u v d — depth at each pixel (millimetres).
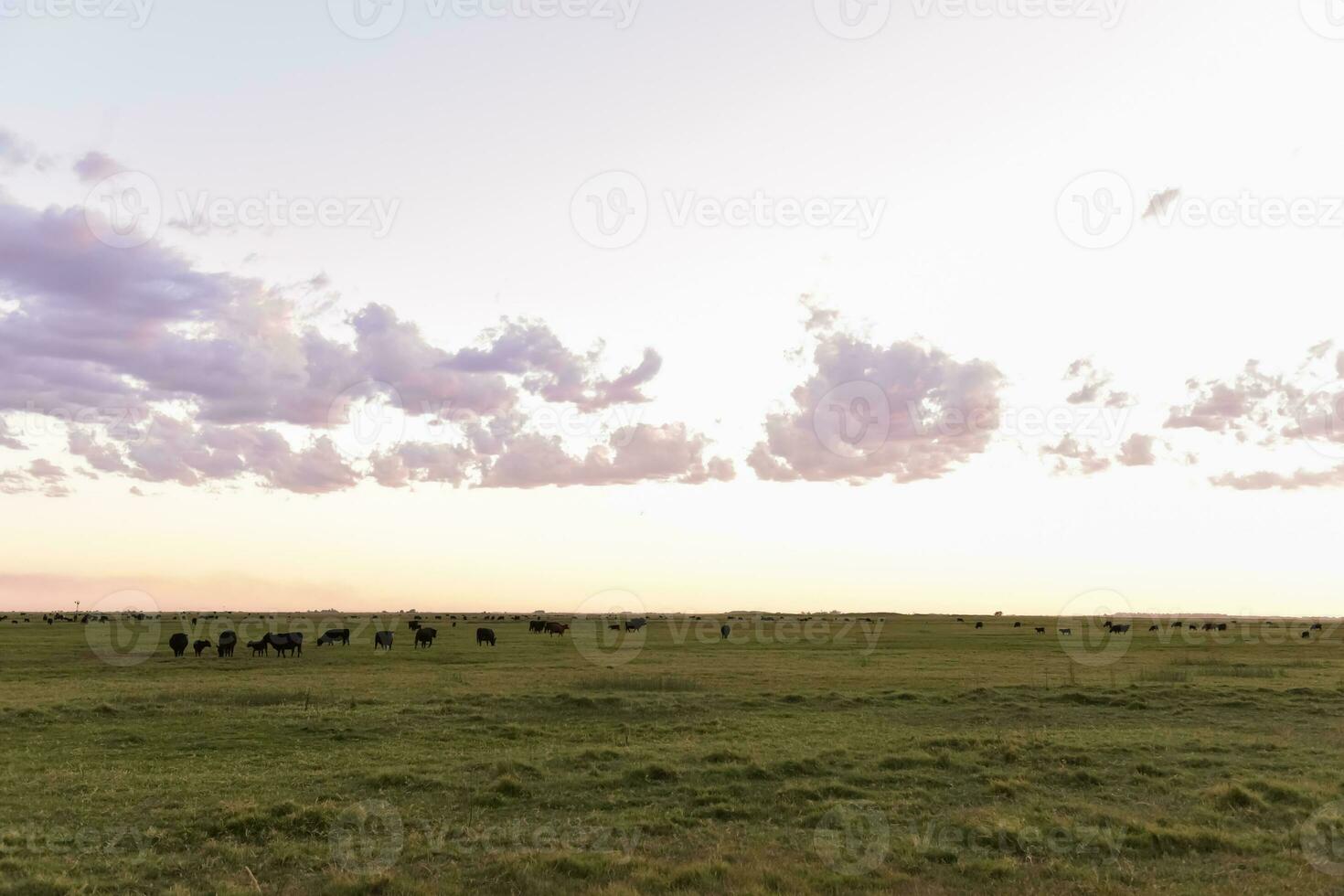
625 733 26234
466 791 18406
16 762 21766
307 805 16578
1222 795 17594
